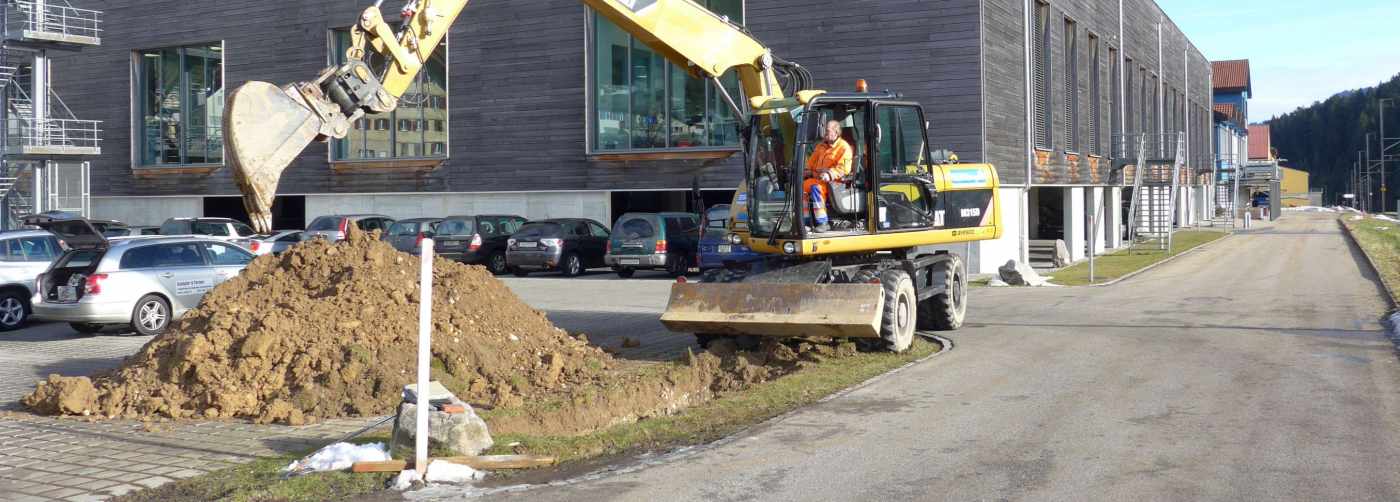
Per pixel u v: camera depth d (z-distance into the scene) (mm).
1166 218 45875
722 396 9711
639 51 29078
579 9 29562
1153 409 8703
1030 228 37938
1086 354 11797
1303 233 47844
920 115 13164
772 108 12062
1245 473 6672
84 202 32344
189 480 6910
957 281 14484
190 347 9617
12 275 16359
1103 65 37812
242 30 33844
